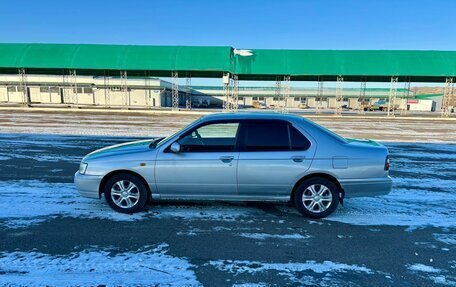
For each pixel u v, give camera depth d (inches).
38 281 132.3
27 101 1654.8
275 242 171.2
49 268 141.9
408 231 187.3
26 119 908.0
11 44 1368.1
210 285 132.3
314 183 201.5
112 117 1056.8
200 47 1382.9
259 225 192.9
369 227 192.2
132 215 205.2
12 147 454.9
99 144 490.3
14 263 145.7
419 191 266.5
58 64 1311.5
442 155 439.5
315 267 146.7
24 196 240.4
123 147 220.7
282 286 132.3
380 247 167.0
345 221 200.5
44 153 413.1
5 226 186.4
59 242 167.2
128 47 1371.8
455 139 648.4
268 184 199.6
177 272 141.0
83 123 830.5
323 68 1314.0
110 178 208.1
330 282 135.3
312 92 3134.8
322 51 1380.4
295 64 1334.9
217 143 205.9
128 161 203.5
